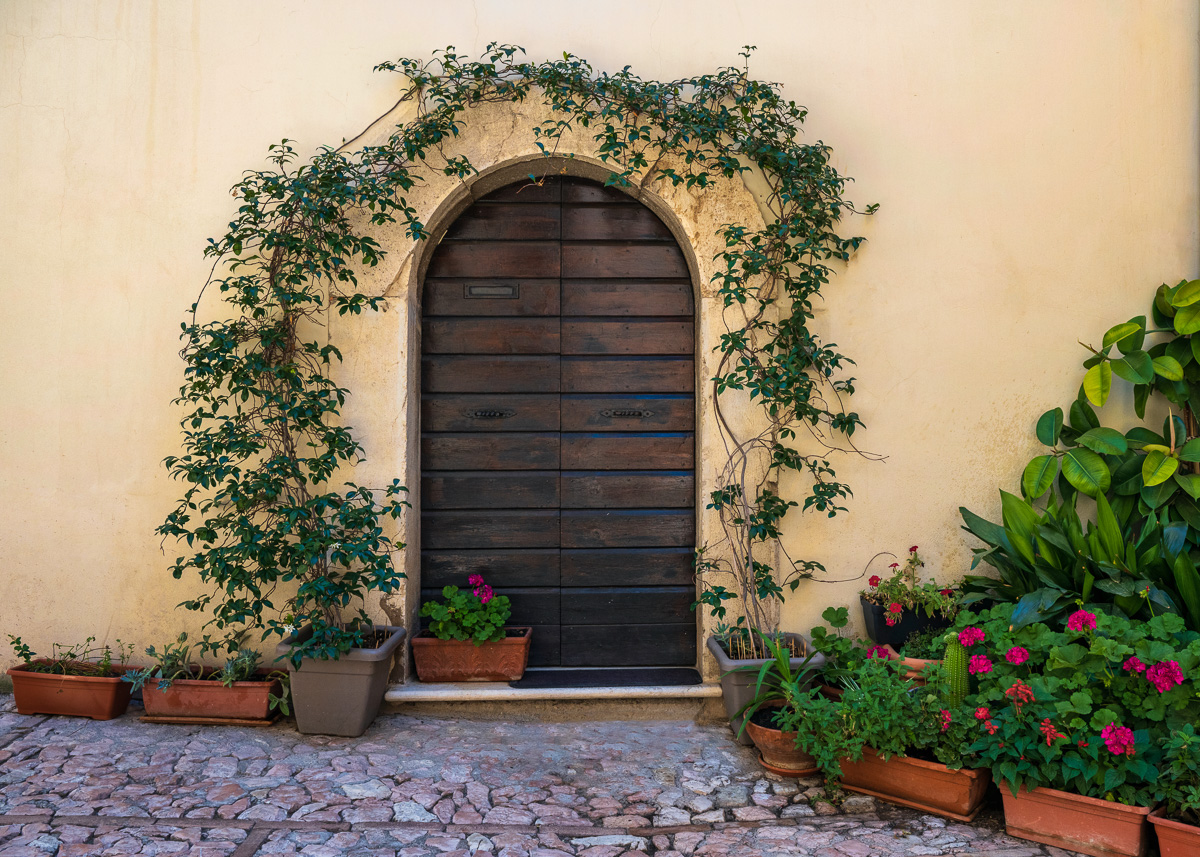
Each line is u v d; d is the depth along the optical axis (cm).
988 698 265
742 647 349
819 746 279
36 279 374
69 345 374
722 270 373
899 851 250
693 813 277
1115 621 272
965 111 383
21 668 345
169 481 373
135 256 374
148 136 375
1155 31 387
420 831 260
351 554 333
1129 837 243
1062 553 335
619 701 364
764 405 373
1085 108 386
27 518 373
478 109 373
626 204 397
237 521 343
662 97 363
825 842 256
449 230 396
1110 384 357
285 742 326
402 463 370
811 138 379
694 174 374
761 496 367
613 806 280
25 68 376
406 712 361
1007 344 383
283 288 347
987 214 383
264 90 376
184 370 367
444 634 360
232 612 355
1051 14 385
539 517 394
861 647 339
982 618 316
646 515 395
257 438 358
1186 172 387
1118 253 385
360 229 370
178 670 345
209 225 375
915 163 382
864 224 379
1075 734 248
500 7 377
